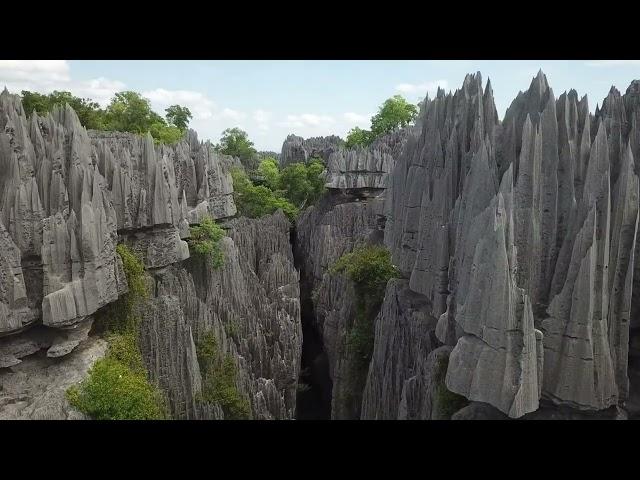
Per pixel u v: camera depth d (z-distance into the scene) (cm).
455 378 2033
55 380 2789
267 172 9269
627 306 1998
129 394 2788
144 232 3712
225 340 3934
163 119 8175
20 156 2909
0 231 2655
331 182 7038
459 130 2934
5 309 2652
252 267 5838
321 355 6075
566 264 2039
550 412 2011
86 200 2953
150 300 3528
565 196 2152
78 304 2845
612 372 1917
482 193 2300
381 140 7669
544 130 2156
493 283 1897
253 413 3875
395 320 3400
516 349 1878
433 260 2942
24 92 5562
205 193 4922
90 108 6406
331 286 5631
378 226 5516
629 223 1989
